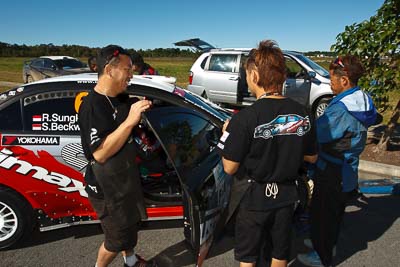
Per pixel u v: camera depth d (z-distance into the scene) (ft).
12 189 9.27
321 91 24.36
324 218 8.16
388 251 9.78
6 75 68.49
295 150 5.89
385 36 14.84
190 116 10.02
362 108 7.45
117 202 6.68
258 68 5.80
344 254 9.66
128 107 6.67
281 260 6.72
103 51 6.32
